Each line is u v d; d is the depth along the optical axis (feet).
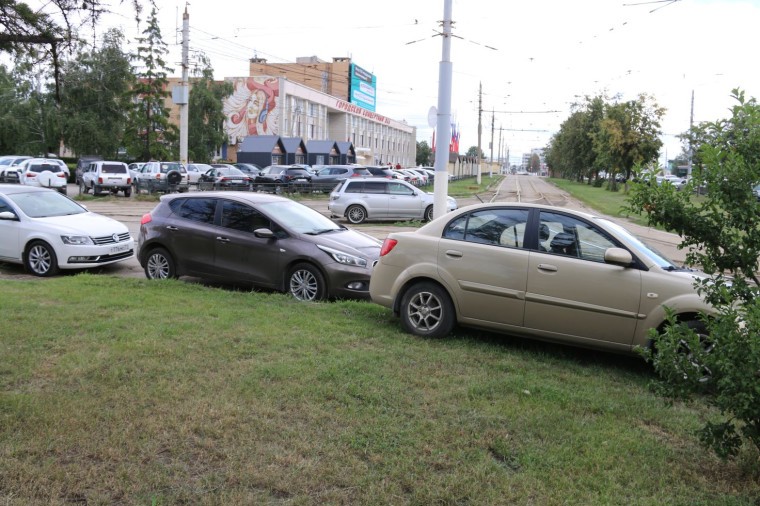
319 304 26.66
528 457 12.60
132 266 39.37
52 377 15.97
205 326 21.25
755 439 11.53
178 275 31.94
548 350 21.35
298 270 28.94
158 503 10.58
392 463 12.13
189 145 188.96
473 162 426.10
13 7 16.01
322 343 20.02
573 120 238.27
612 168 179.42
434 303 21.85
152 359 17.47
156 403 14.47
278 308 25.12
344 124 295.89
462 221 22.04
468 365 18.56
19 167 119.24
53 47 17.67
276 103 230.07
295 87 240.12
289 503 10.73
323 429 13.52
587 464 12.46
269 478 11.39
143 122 154.61
